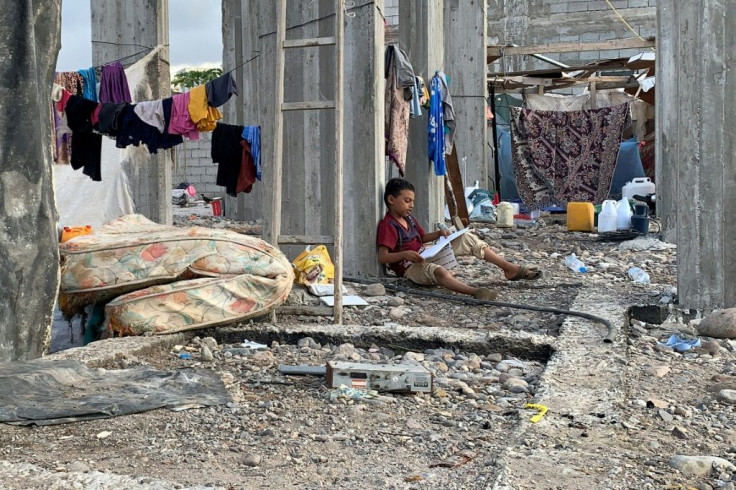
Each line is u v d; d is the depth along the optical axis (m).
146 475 2.99
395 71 8.26
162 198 11.04
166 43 10.75
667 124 10.37
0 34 4.44
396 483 2.89
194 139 8.84
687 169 5.77
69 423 3.61
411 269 7.00
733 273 5.71
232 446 3.33
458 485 2.86
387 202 7.31
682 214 5.81
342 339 5.23
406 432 3.50
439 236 7.39
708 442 3.36
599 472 2.91
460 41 15.57
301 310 5.77
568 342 4.86
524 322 5.76
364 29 7.18
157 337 5.08
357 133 7.30
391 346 5.17
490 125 18.81
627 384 4.21
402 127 8.48
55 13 4.79
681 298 5.87
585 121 14.55
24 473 2.89
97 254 5.33
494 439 3.39
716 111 5.65
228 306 5.30
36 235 4.62
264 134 7.59
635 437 3.36
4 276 4.49
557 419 3.51
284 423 3.63
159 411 3.78
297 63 7.46
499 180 16.59
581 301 6.15
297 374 4.45
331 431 3.52
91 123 8.66
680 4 5.73
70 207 10.80
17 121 4.52
